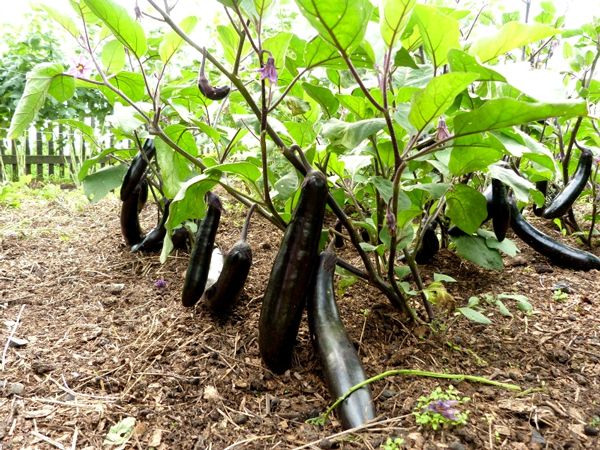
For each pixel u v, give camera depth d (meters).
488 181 2.80
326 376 1.67
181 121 2.93
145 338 2.09
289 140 2.40
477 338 2.08
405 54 1.78
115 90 1.97
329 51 1.67
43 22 7.90
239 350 2.01
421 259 2.79
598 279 2.67
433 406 1.51
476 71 1.48
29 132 7.48
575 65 3.04
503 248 2.57
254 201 2.02
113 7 1.61
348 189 2.17
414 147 1.72
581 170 2.81
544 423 1.54
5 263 2.96
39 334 2.13
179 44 1.95
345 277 2.34
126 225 3.08
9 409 1.62
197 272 2.15
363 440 1.44
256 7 1.44
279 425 1.59
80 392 1.74
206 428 1.58
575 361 1.92
